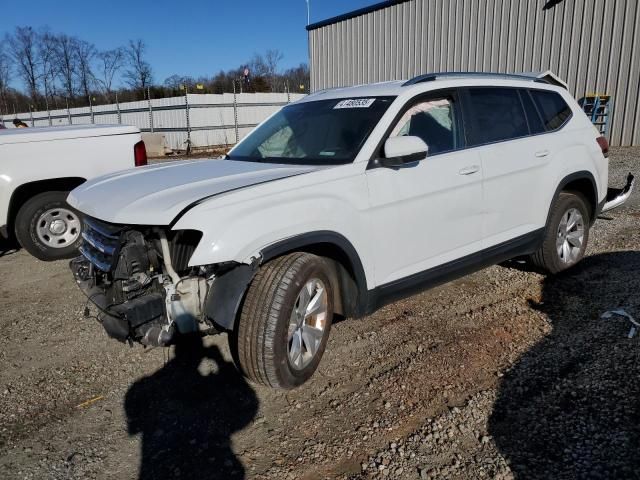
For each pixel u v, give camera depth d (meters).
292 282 2.98
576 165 4.87
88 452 2.72
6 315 4.56
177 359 3.66
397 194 3.54
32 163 5.81
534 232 4.61
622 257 5.44
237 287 2.85
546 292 4.64
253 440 2.78
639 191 8.84
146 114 25.55
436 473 2.47
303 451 2.68
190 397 3.20
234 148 4.45
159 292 2.96
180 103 23.50
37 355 3.79
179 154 22.61
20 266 5.99
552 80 5.29
